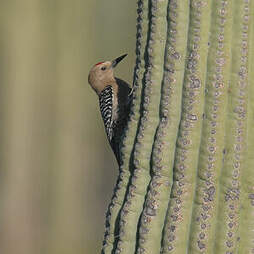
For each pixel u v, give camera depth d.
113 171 26.34
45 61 25.11
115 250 10.21
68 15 25.23
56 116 25.41
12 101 24.91
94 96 25.89
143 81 10.18
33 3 24.67
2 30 24.73
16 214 24.97
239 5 9.70
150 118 10.03
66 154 25.52
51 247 25.14
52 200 25.25
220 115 9.70
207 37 9.75
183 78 9.85
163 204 9.90
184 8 9.83
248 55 9.72
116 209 10.27
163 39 9.96
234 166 9.72
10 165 24.88
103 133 26.03
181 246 9.78
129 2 26.42
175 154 9.85
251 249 9.82
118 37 26.41
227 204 9.73
